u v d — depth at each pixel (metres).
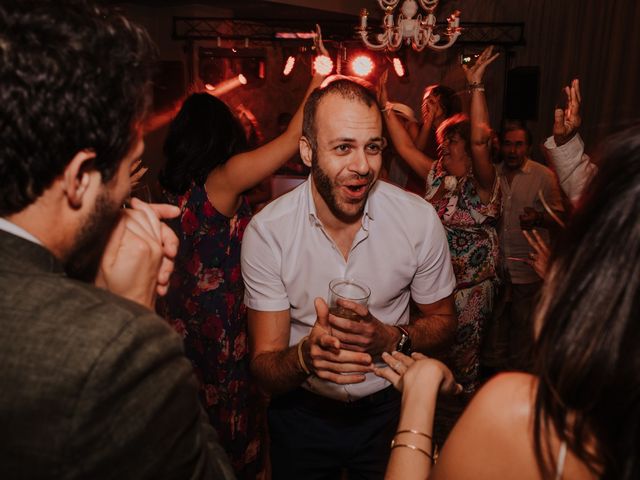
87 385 0.58
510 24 6.81
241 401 2.31
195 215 2.19
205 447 0.74
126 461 0.61
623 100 6.36
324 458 1.75
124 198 0.77
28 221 0.68
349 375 1.46
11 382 0.58
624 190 0.62
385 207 1.62
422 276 1.71
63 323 0.61
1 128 0.63
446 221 3.18
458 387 1.05
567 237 0.68
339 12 6.92
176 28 6.79
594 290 0.63
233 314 2.26
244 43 7.05
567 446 0.67
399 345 1.56
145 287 0.87
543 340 0.67
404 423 0.94
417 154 3.48
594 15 6.60
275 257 1.64
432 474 0.79
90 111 0.67
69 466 0.58
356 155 1.45
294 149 2.12
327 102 1.46
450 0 7.35
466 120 3.17
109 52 0.69
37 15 0.65
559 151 1.91
